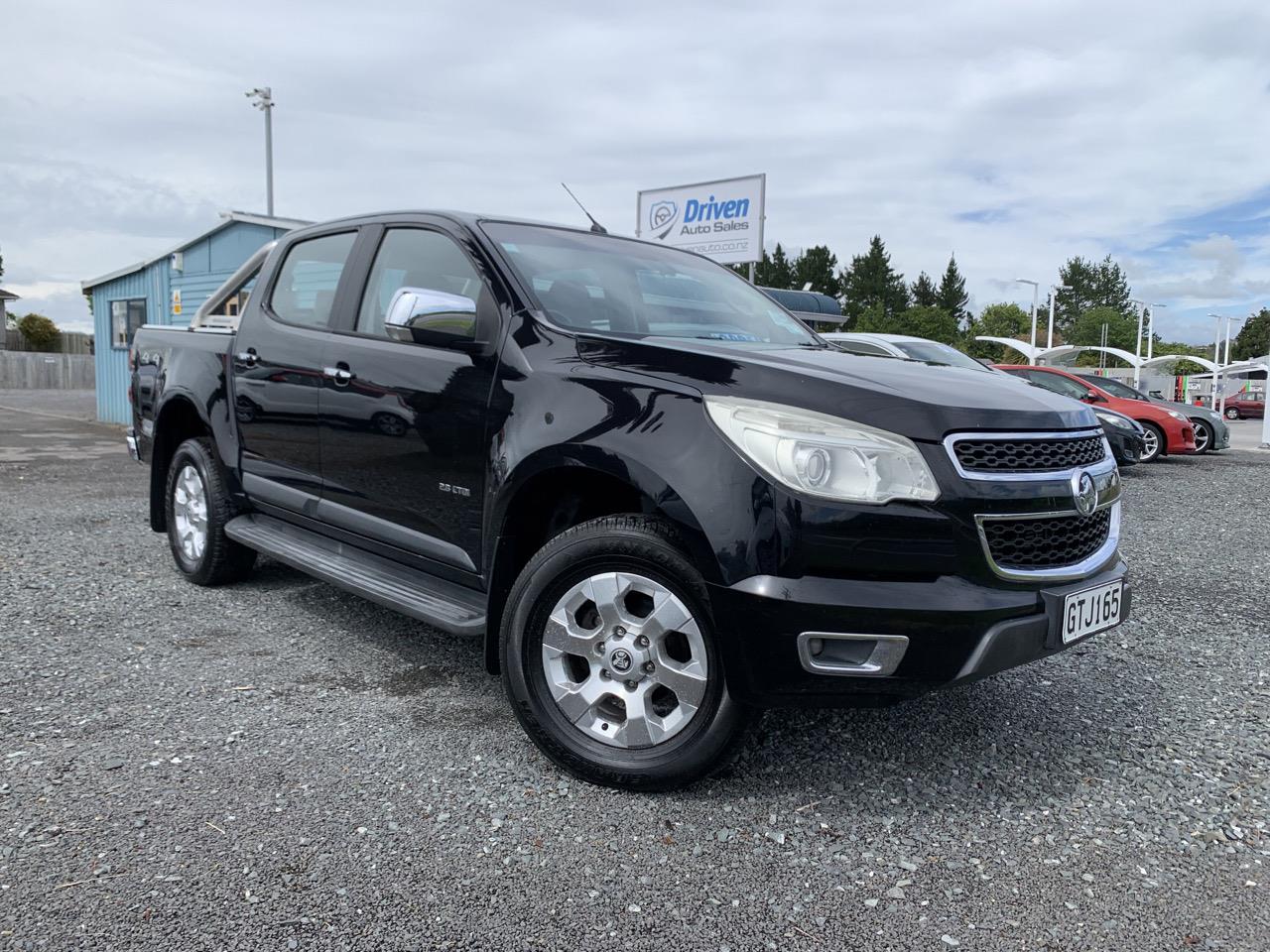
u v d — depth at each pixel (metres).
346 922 2.12
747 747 3.13
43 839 2.41
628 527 2.74
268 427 4.32
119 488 9.08
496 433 3.11
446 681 3.67
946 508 2.52
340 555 3.98
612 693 2.81
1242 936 2.18
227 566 4.88
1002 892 2.34
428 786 2.78
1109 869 2.46
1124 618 3.03
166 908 2.14
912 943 2.12
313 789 2.74
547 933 2.11
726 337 3.63
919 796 2.83
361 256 4.08
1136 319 113.56
